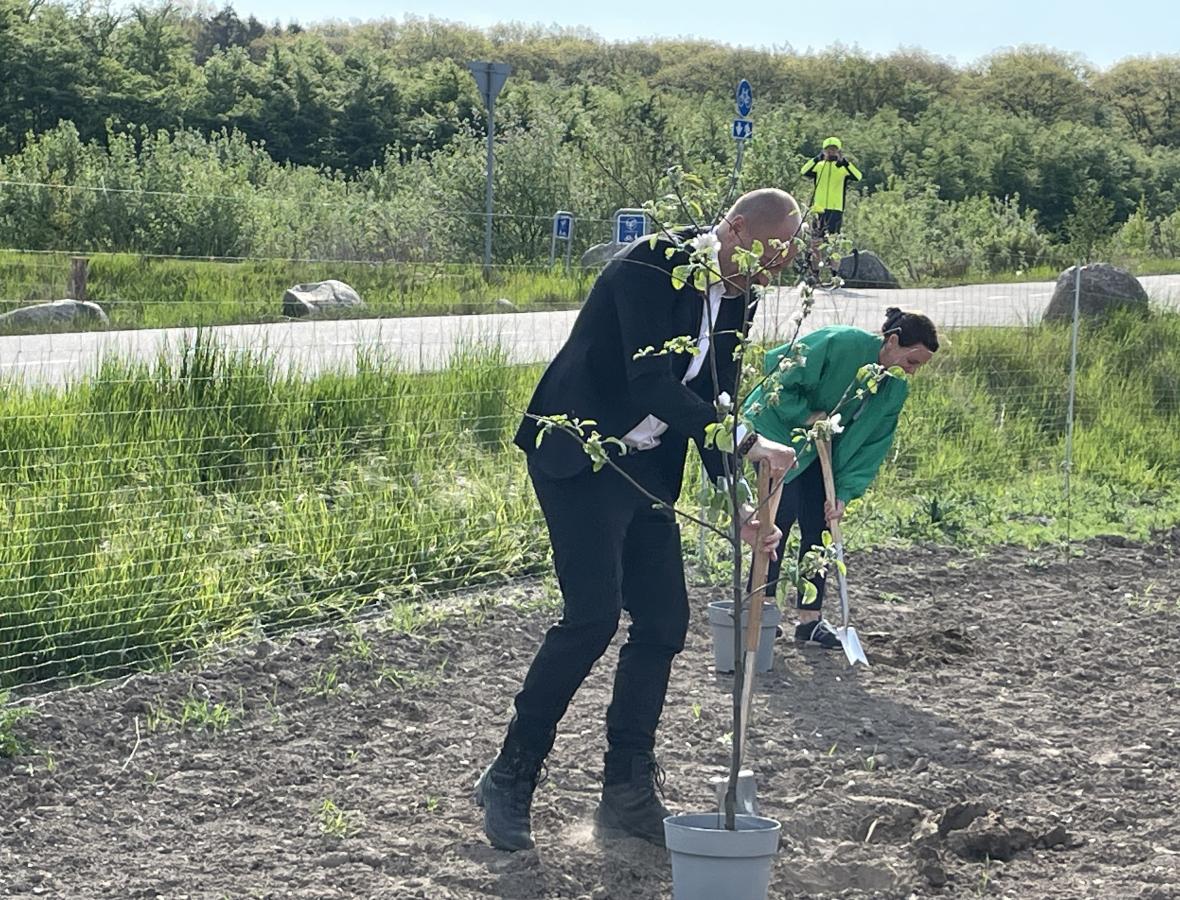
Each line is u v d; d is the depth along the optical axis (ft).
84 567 21.02
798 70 271.49
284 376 30.91
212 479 26.25
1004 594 26.00
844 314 49.83
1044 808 16.08
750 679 13.16
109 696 18.15
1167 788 16.78
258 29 323.16
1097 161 182.19
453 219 79.36
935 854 14.51
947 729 18.57
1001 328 46.85
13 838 14.32
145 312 42.34
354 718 18.13
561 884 13.56
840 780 16.61
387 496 25.73
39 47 146.30
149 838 14.48
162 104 154.20
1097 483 36.78
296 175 101.14
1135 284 51.57
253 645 20.38
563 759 16.92
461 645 21.06
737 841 12.07
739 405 12.39
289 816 15.10
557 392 13.88
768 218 13.07
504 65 57.11
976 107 246.06
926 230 100.78
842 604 21.43
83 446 24.81
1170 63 307.78
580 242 79.87
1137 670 21.61
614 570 13.74
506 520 26.30
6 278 50.44
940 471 35.35
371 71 170.71
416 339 39.11
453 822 14.93
